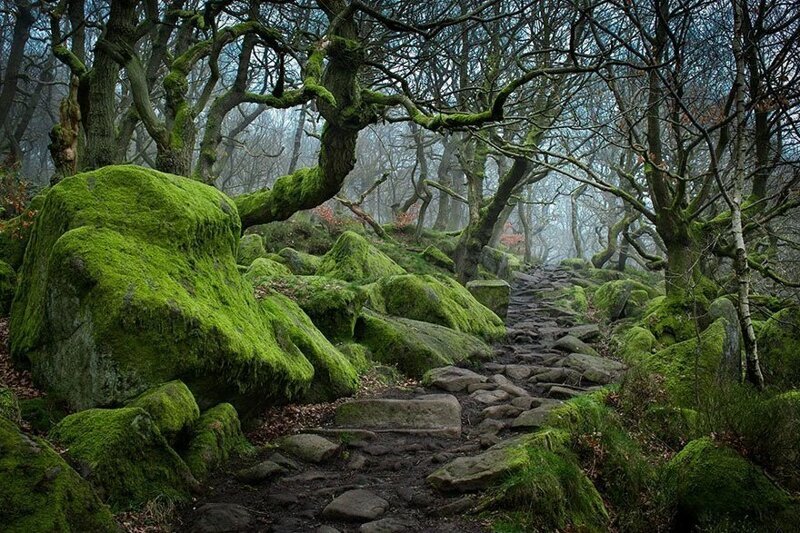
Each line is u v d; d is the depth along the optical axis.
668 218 11.43
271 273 9.64
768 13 9.09
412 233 23.20
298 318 7.71
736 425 5.34
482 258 22.69
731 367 8.02
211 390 5.27
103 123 8.59
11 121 23.98
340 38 8.36
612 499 5.10
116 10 8.46
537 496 4.39
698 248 11.65
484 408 7.21
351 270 12.20
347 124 8.84
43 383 5.18
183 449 4.75
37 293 5.62
